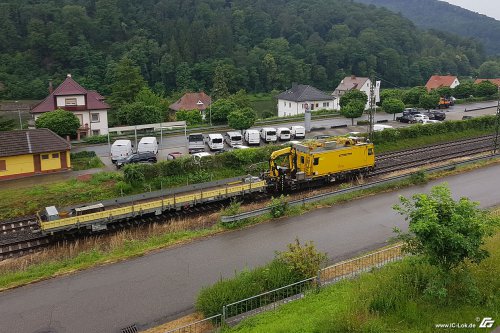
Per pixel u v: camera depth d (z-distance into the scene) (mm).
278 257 18516
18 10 99750
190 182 32719
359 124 56031
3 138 33406
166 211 26797
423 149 43375
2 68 86312
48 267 19703
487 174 33719
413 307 12734
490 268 14312
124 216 25141
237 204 25156
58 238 23891
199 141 41375
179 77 102812
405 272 14586
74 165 35969
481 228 12227
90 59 95438
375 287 13812
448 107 70438
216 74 97438
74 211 25812
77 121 45469
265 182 29750
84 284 18141
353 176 33312
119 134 49156
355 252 20562
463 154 40719
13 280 18594
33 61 91750
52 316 15875
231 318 14133
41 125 43344
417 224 12352
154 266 19625
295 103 72750
